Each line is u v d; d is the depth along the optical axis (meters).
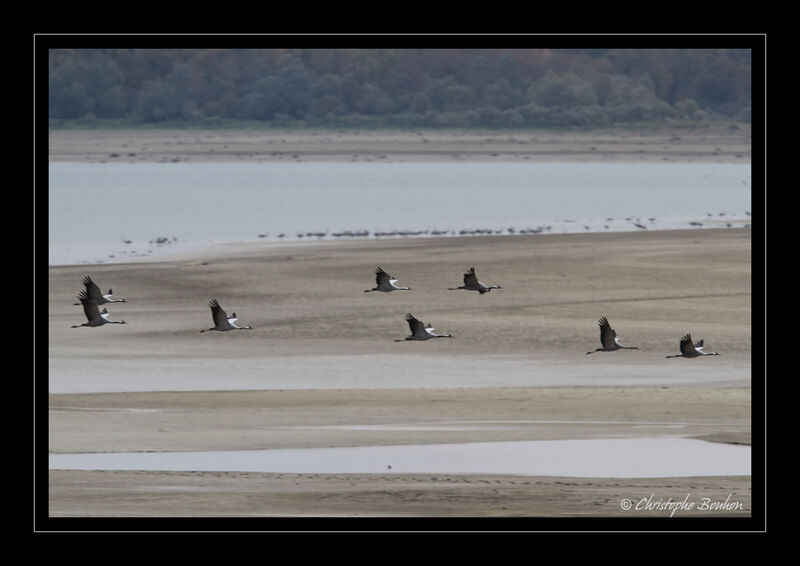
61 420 56.22
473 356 70.94
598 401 60.41
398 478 48.16
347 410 58.72
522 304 84.69
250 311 82.50
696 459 50.62
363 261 102.88
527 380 65.44
